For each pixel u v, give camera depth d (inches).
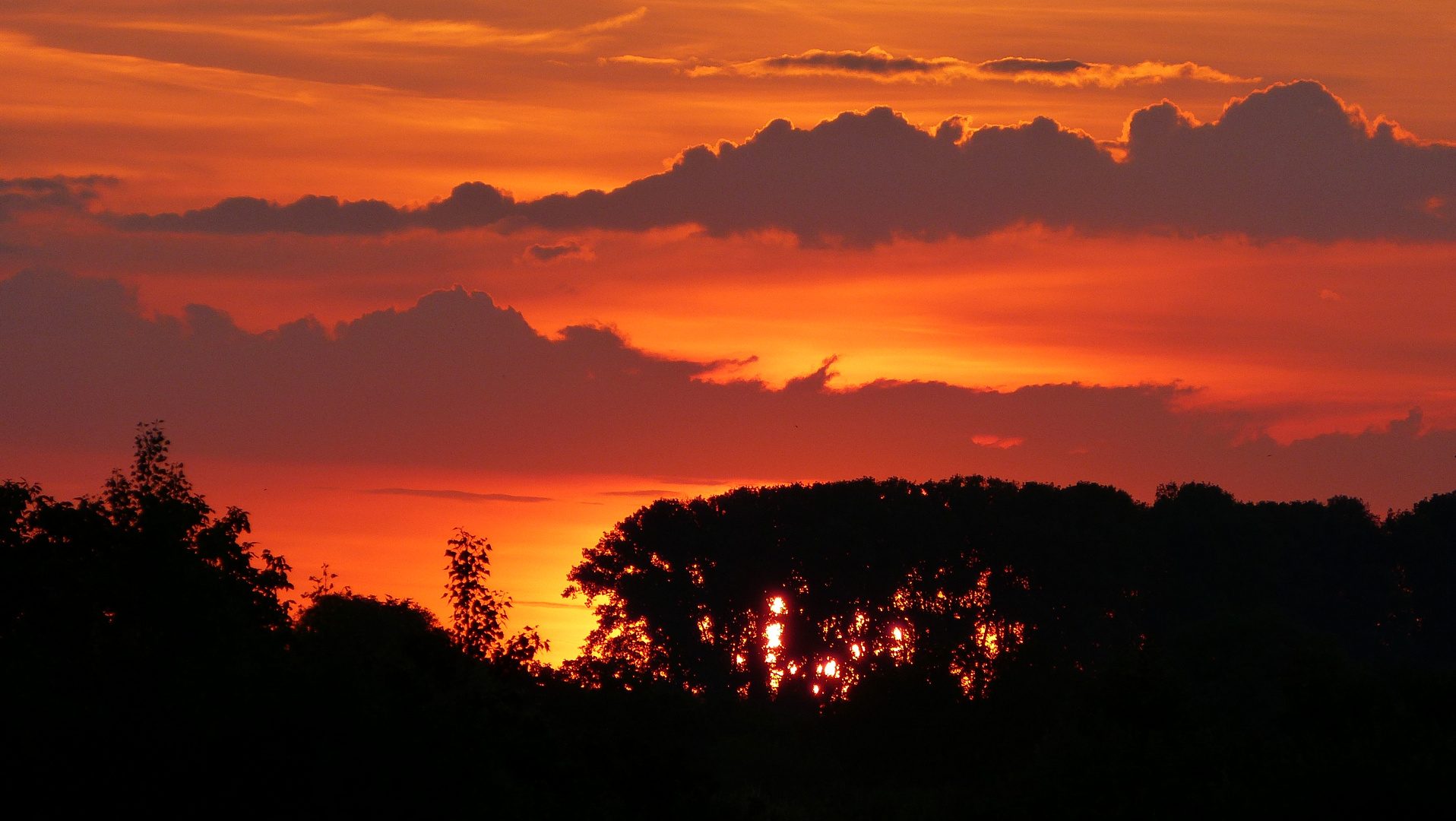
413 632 3644.2
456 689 3563.0
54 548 3663.9
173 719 3218.5
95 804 3075.8
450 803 3287.4
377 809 3213.6
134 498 3774.6
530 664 3887.8
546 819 3671.3
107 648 3403.1
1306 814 5226.4
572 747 4281.5
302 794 3181.6
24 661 3284.9
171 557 3550.7
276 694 3250.5
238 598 3659.0
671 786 4318.4
